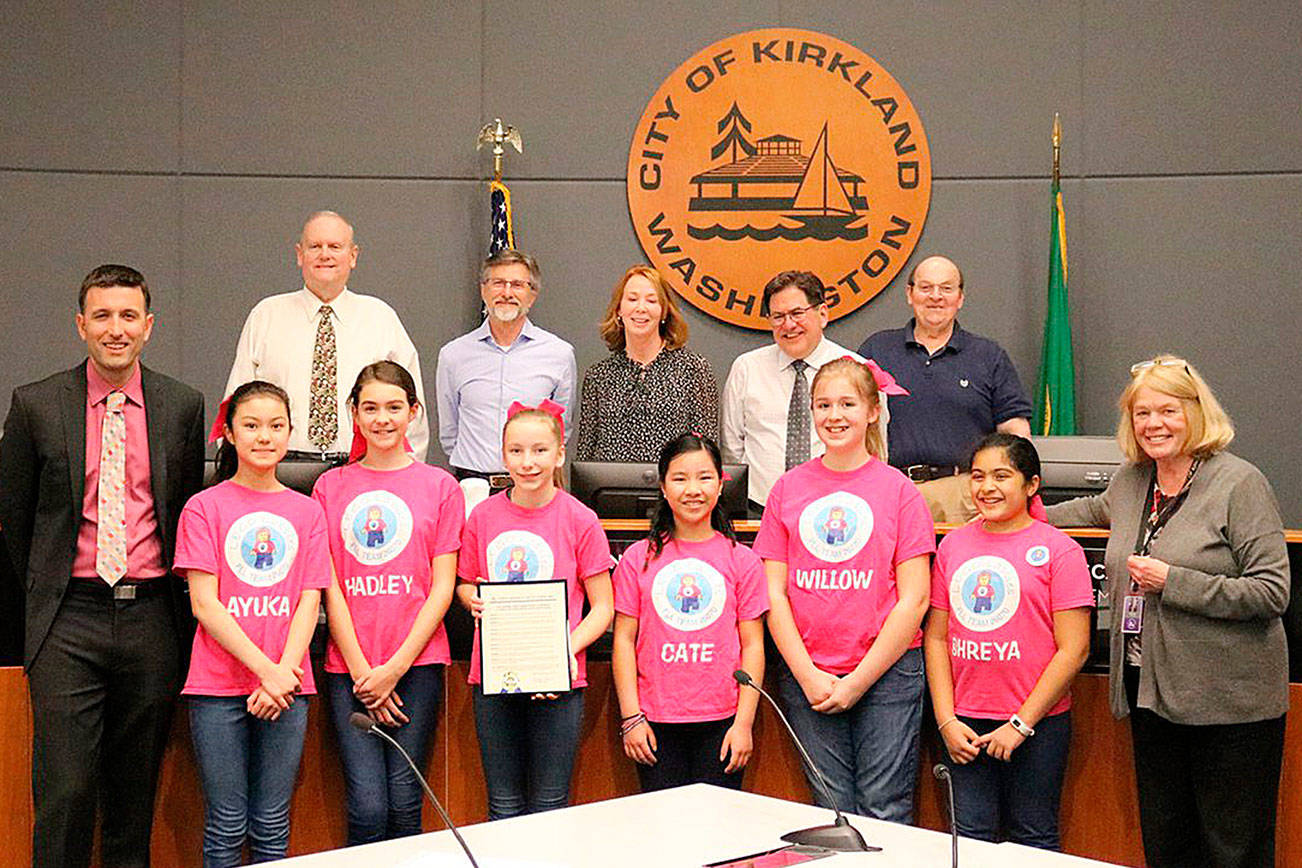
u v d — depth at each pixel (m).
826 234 6.07
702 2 6.14
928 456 5.21
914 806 3.69
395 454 3.64
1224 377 5.99
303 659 3.38
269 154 6.10
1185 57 6.02
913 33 6.11
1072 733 3.66
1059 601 3.42
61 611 3.33
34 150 6.01
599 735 3.73
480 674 3.50
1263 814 3.38
